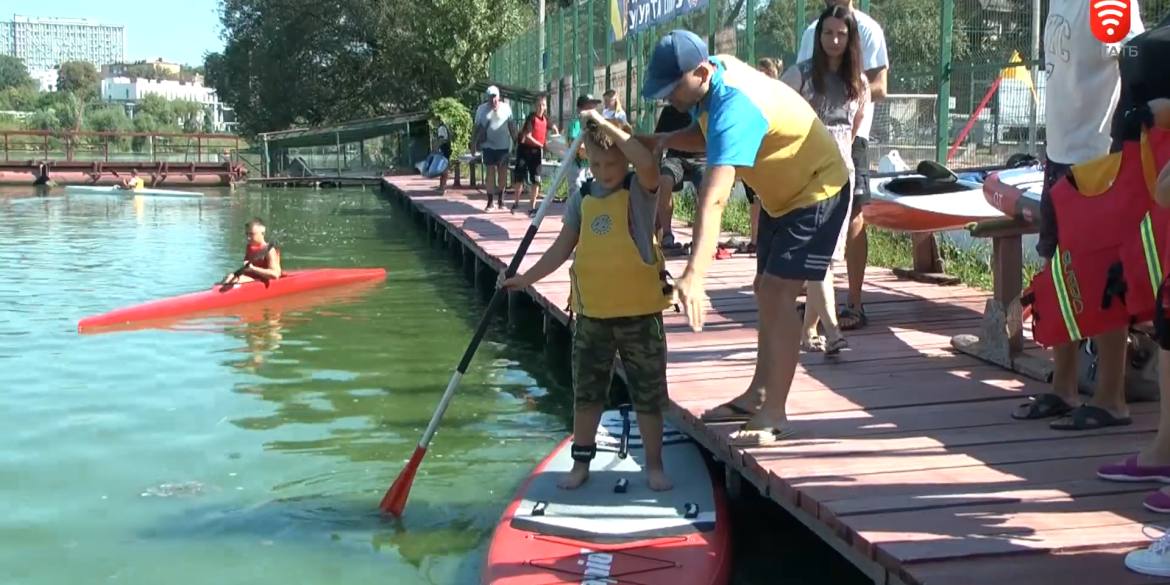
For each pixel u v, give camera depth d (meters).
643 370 4.28
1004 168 7.54
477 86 32.06
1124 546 3.16
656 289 4.24
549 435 5.95
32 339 8.34
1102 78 4.57
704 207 3.64
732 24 14.06
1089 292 3.97
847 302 6.97
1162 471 3.61
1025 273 8.13
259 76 37.44
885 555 3.13
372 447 5.71
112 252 13.93
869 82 5.82
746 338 6.45
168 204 22.84
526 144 14.84
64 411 6.33
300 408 6.46
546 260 4.52
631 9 17.50
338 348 8.18
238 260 13.17
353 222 19.06
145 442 5.76
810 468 3.94
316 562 4.26
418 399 6.71
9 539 4.47
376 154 34.72
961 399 4.85
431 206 16.73
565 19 22.98
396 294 10.91
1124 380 4.56
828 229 3.97
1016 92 8.95
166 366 7.48
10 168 28.48
